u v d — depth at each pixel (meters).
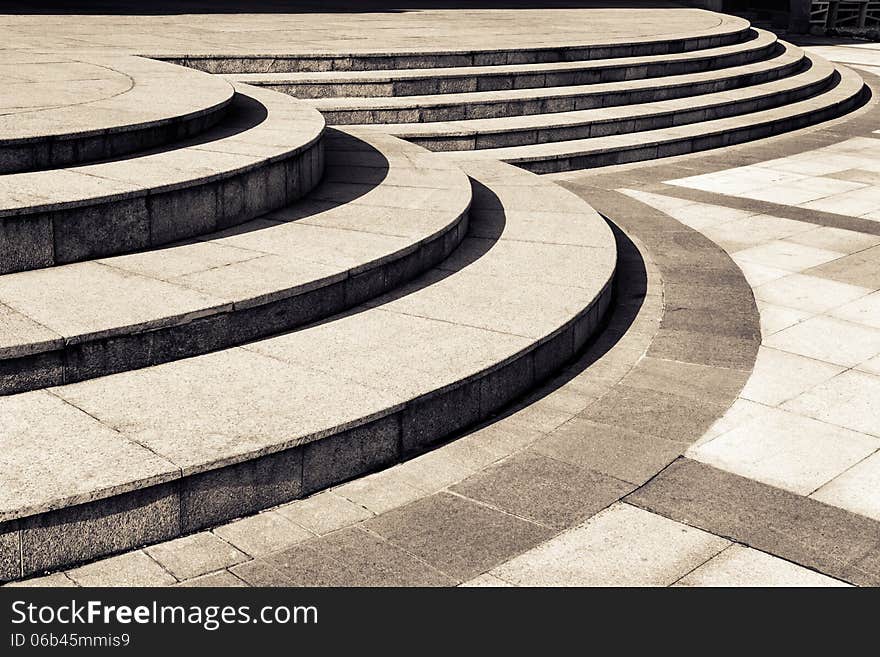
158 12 18.25
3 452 4.73
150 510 4.61
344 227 7.74
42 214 6.38
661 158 13.58
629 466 5.51
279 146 8.33
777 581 4.51
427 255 7.64
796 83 17.39
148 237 6.99
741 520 4.99
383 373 5.77
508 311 6.87
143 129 7.96
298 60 13.13
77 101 8.82
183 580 4.43
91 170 7.34
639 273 8.93
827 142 14.87
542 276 7.62
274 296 6.21
